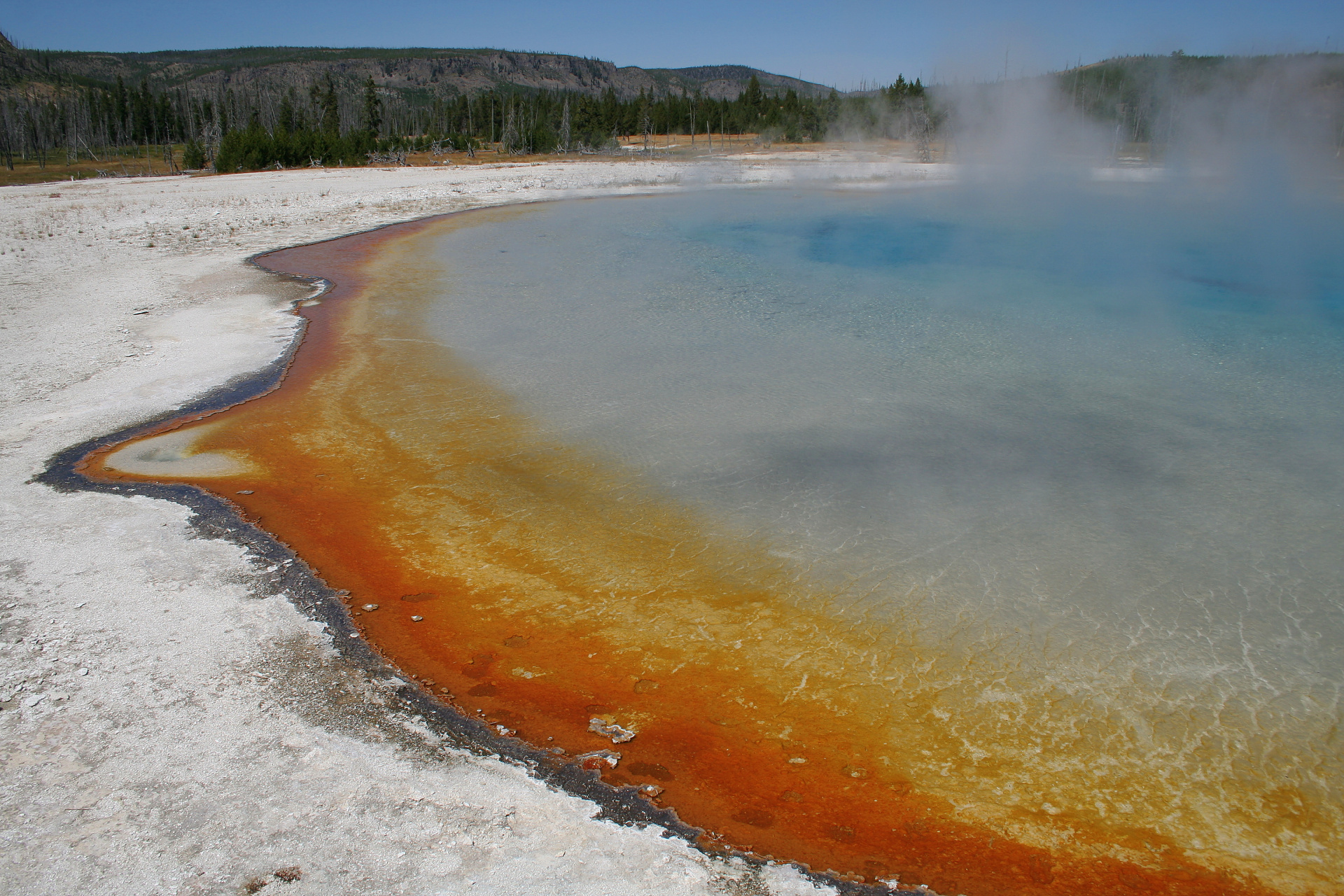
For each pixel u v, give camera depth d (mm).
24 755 3043
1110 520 5137
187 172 38594
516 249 14445
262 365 7934
